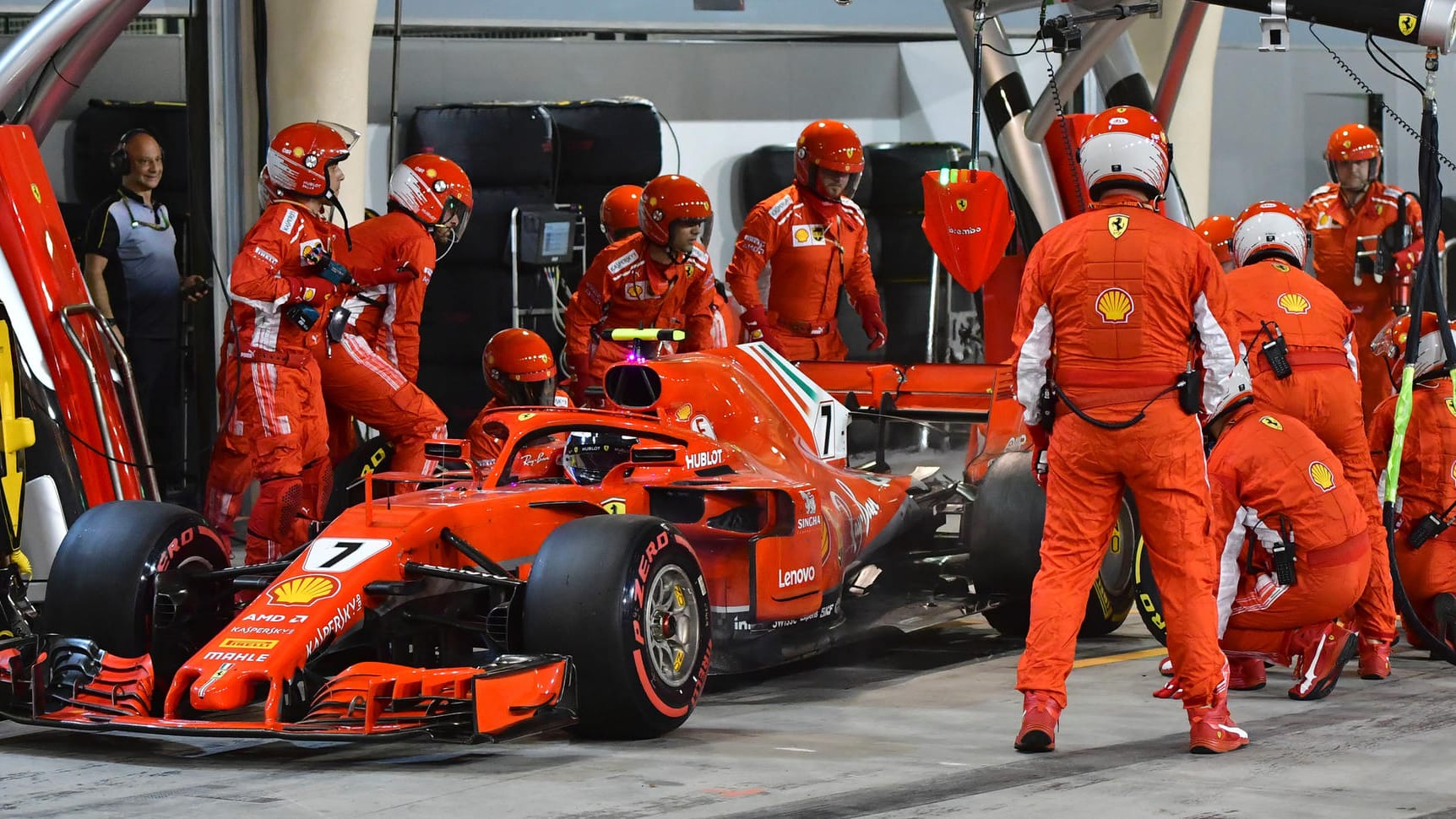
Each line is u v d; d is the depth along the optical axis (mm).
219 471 26453
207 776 16531
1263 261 23141
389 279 28719
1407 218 36812
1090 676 22641
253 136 34312
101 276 34688
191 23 35656
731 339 37188
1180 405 17438
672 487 21219
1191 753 17453
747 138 47688
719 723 19688
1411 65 55906
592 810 14883
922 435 27750
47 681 17750
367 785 15969
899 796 15398
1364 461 22719
